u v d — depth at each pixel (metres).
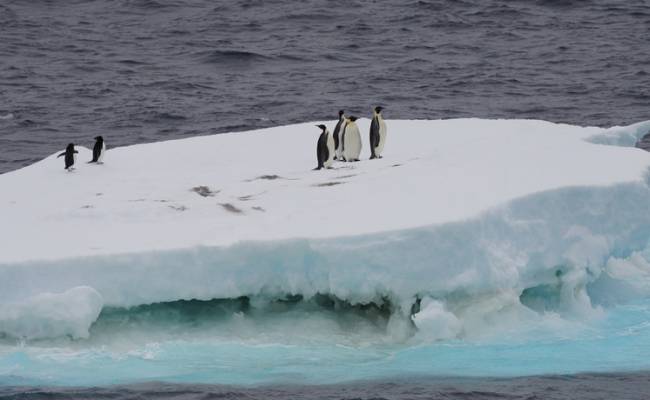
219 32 198.88
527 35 189.75
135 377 47.75
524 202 55.78
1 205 63.03
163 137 118.62
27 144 114.00
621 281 62.59
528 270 55.19
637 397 46.19
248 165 71.38
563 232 56.47
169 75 159.62
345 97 141.12
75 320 49.50
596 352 52.00
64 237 54.97
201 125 124.81
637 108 132.12
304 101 138.50
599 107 133.00
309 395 45.81
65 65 168.00
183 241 52.81
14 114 129.62
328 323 53.59
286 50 178.88
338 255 51.66
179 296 51.34
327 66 165.88
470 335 53.22
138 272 51.03
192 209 59.34
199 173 69.31
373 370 49.09
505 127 80.56
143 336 51.84
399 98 140.25
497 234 54.16
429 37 189.38
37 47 184.00
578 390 46.94
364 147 77.00
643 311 58.56
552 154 66.75
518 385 47.38
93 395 45.50
